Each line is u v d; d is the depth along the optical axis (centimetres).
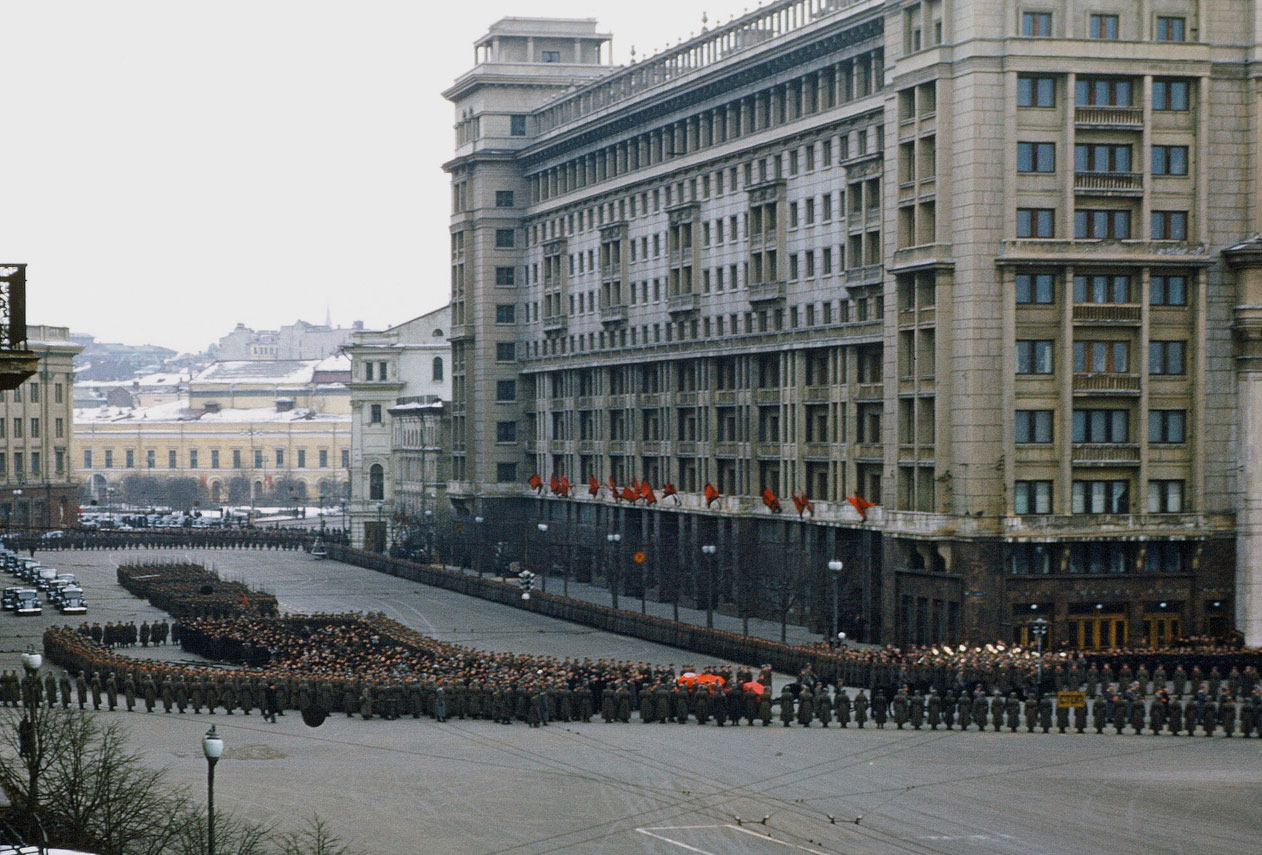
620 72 15588
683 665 9800
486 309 17788
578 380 16362
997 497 9831
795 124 12388
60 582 13788
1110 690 7381
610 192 15662
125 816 4947
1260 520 10019
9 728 6888
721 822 5600
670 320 14538
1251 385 10000
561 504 16762
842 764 6544
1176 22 10038
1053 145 9856
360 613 12325
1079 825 5534
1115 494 10012
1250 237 10038
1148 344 9931
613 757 6712
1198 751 6844
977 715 7400
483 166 17800
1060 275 9856
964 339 9862
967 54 9788
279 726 7544
